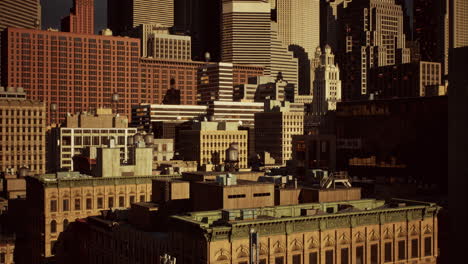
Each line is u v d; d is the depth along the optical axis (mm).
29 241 125250
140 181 125250
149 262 78562
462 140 100188
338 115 188500
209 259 64312
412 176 163875
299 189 92312
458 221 100688
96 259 99750
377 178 161875
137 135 197875
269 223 68938
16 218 137000
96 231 100188
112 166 126688
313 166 188250
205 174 98125
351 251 76312
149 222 87438
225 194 82250
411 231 82625
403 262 81500
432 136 158625
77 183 118250
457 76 101000
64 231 116562
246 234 66875
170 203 90188
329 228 74312
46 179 121188
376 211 78562
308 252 72250
